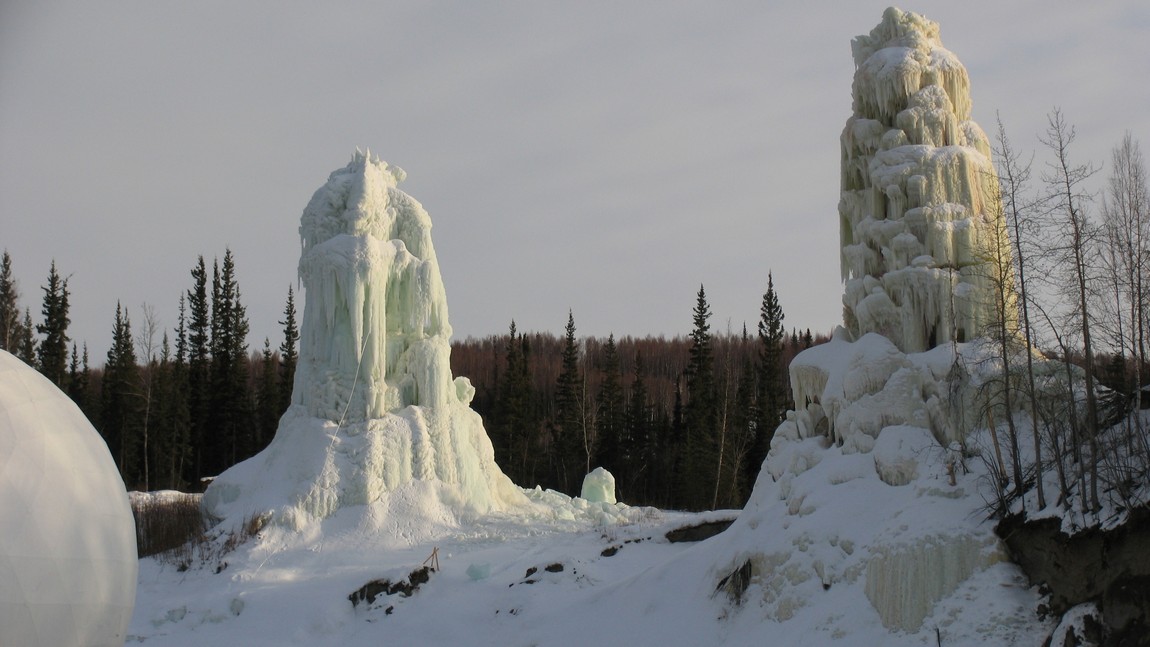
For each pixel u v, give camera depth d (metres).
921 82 34.19
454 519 41.66
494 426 82.00
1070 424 25.58
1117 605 21.73
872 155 34.75
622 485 80.31
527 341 102.38
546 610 32.44
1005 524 24.77
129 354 78.19
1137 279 27.23
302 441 42.41
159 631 32.69
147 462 75.12
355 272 42.59
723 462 71.25
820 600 26.41
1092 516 22.84
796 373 34.06
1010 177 28.08
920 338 32.12
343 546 39.03
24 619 16.36
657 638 28.89
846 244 35.72
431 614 33.03
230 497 42.62
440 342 44.50
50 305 83.38
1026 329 27.09
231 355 88.25
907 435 28.67
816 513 28.36
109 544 17.86
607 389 87.69
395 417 42.84
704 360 87.56
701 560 31.05
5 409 17.28
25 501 16.66
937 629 23.86
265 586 35.34
